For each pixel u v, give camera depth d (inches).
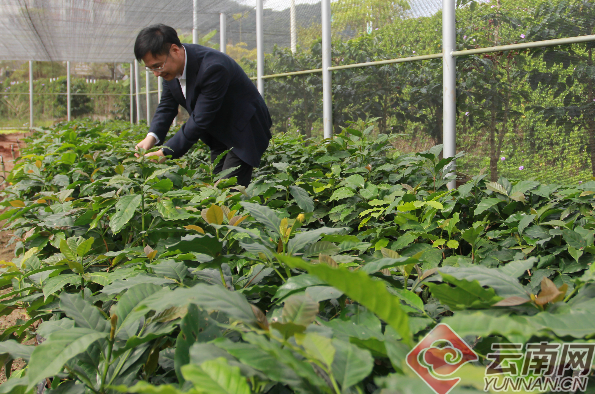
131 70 746.2
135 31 513.3
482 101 157.5
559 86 138.6
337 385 29.0
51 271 65.1
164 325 41.9
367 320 41.8
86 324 41.5
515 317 32.7
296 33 251.4
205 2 343.9
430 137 177.6
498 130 153.9
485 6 155.1
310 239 50.5
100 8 409.4
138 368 40.2
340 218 115.5
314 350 28.5
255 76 295.9
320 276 26.4
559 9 137.6
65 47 640.4
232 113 142.1
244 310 33.8
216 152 157.6
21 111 808.9
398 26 188.9
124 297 43.5
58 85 810.2
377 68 198.8
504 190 98.4
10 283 69.3
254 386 31.4
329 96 224.1
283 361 26.3
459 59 162.7
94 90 821.2
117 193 86.3
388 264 41.4
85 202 95.8
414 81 182.5
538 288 76.2
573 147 136.4
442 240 89.0
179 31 452.8
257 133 148.9
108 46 622.5
